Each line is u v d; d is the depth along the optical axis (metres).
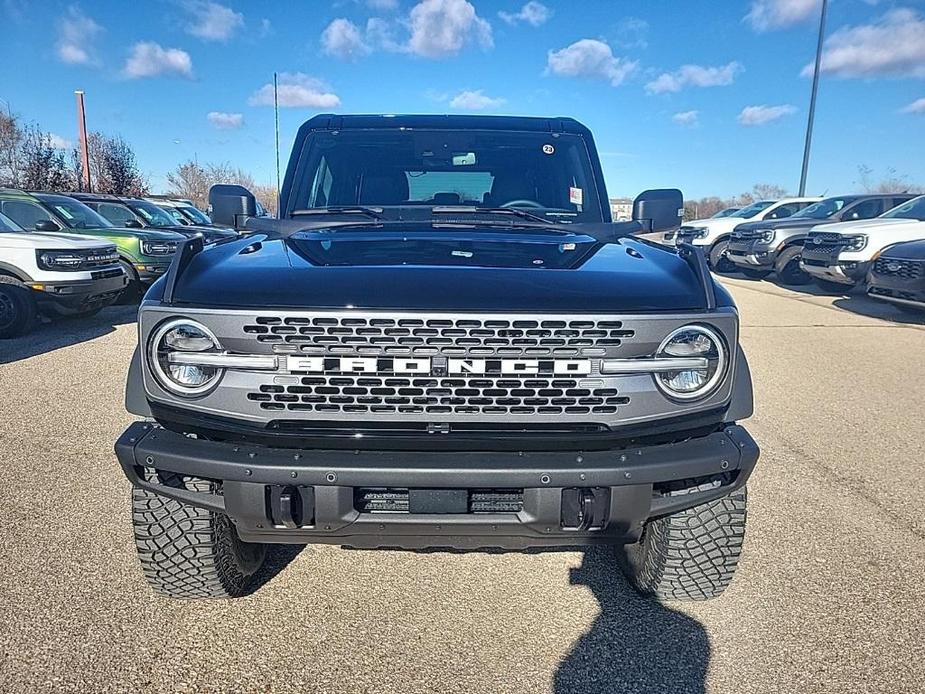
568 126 4.16
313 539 2.37
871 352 7.83
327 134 4.03
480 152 3.99
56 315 9.55
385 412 2.20
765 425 5.27
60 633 2.67
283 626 2.76
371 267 2.38
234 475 2.21
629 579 3.09
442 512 2.24
